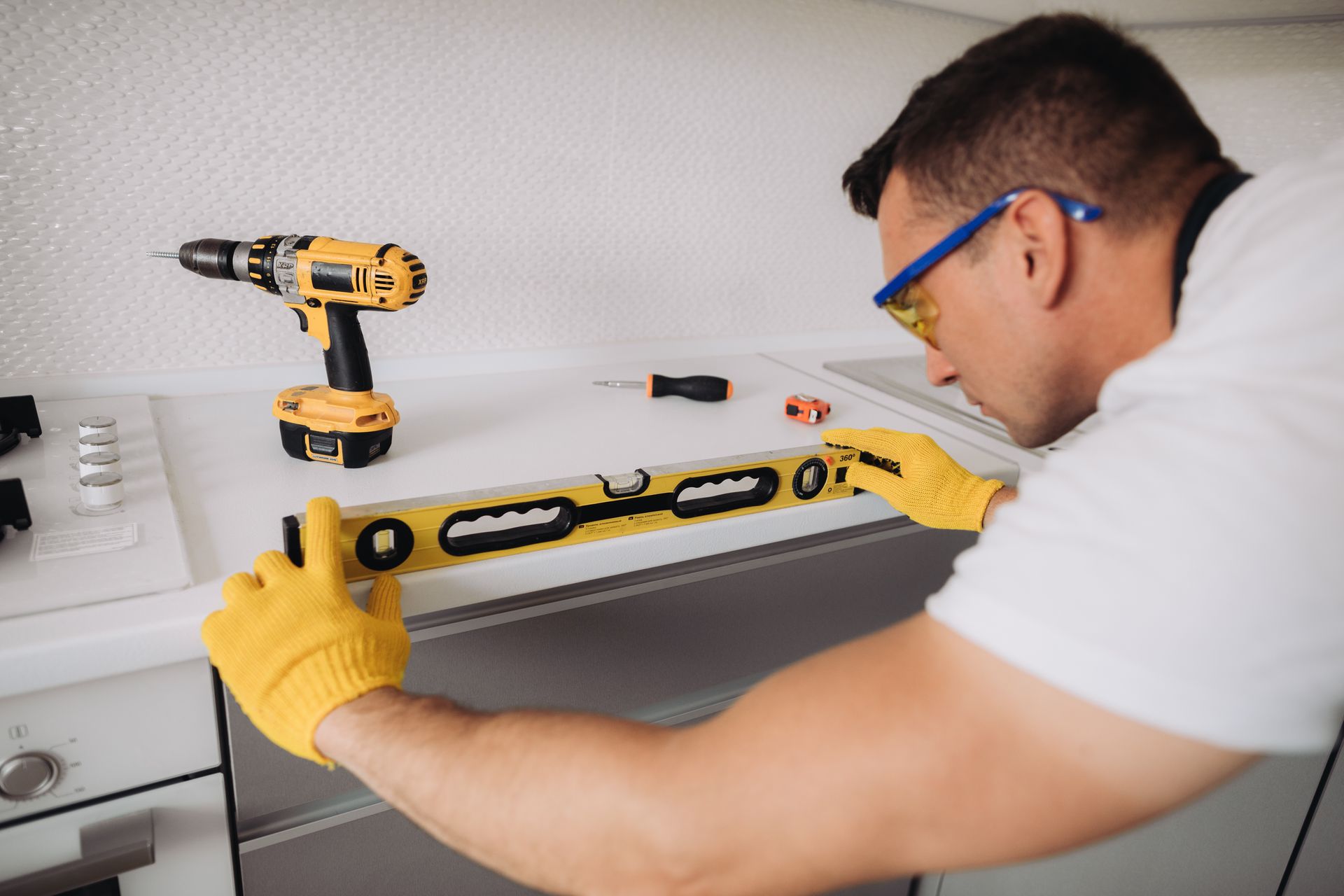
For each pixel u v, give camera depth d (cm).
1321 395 37
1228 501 36
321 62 98
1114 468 39
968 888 130
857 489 93
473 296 119
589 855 44
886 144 63
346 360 82
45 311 94
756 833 41
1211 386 39
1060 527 39
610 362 133
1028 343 56
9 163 87
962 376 63
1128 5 119
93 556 63
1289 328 39
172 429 92
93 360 98
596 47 114
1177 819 113
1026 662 38
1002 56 53
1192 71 135
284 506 74
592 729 46
